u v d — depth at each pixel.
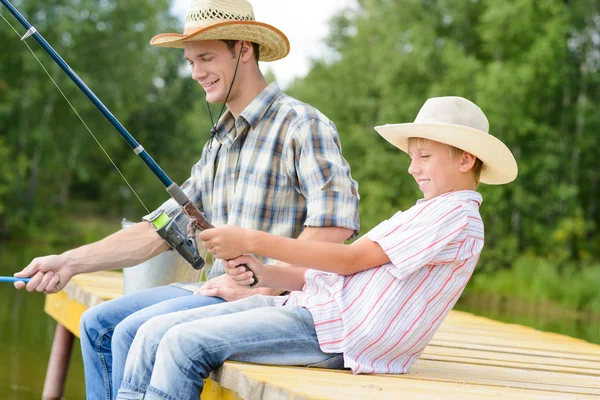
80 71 36.38
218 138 4.37
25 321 10.99
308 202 4.05
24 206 35.59
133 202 42.69
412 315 3.48
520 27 27.06
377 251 3.49
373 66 30.69
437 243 3.40
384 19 30.84
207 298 4.04
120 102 36.91
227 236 3.53
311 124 4.12
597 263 27.27
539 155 27.22
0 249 27.14
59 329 7.04
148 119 44.50
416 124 3.52
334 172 4.04
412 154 3.67
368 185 28.42
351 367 3.44
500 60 27.97
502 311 20.77
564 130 28.66
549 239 27.05
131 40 38.09
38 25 36.06
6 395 6.92
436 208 3.45
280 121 4.17
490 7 27.72
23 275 4.18
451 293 3.53
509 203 27.09
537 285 23.27
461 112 3.65
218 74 4.29
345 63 31.89
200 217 4.11
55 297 7.09
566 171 28.05
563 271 25.67
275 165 4.16
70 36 36.56
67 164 37.12
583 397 3.50
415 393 3.14
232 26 4.19
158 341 3.52
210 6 4.38
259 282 3.67
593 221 29.16
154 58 39.56
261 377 3.16
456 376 3.84
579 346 5.77
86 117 36.94
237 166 4.30
